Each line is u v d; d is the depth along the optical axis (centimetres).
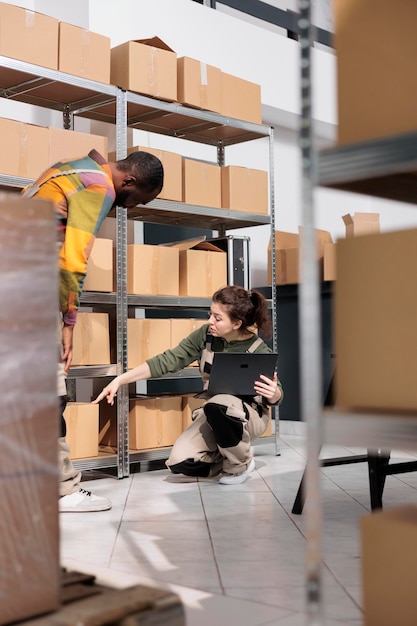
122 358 369
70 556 214
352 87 119
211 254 423
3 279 114
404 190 132
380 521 116
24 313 116
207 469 352
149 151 391
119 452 361
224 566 204
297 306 527
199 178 418
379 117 116
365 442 107
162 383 489
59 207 268
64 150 348
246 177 439
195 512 277
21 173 333
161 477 363
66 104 399
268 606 168
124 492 321
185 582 188
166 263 400
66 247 263
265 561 209
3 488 111
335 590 181
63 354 276
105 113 408
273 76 557
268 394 335
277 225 591
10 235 115
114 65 388
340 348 118
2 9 333
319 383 110
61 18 443
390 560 114
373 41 117
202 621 157
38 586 113
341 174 111
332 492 314
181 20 490
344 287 118
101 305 387
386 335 113
